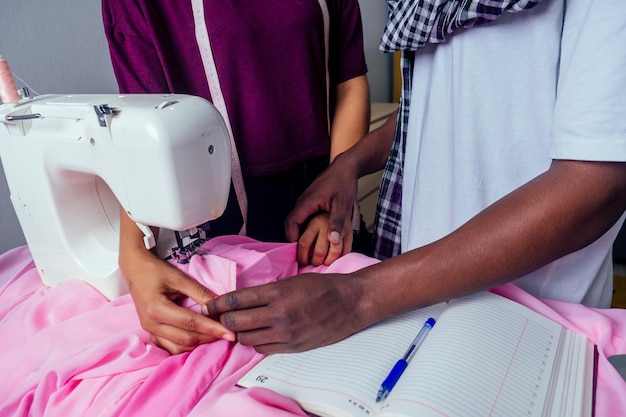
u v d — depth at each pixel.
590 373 0.49
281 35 0.91
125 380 0.55
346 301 0.54
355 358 0.52
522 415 0.42
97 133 0.59
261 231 1.05
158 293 0.61
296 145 1.02
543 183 0.49
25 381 0.58
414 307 0.54
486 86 0.65
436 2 0.65
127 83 0.91
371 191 2.04
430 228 0.81
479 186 0.70
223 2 0.87
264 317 0.53
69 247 0.75
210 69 0.91
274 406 0.46
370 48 2.54
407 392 0.44
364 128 1.09
